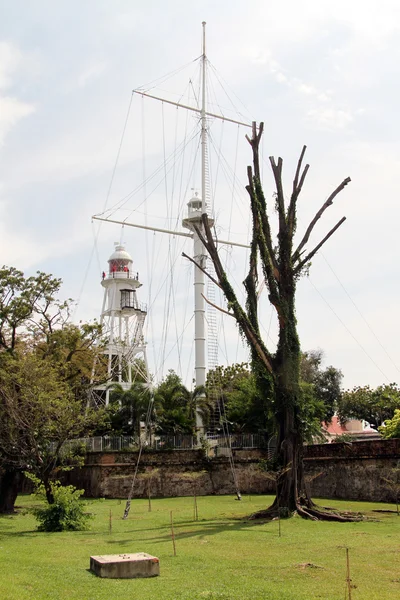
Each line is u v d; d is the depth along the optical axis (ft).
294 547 51.93
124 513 85.20
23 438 80.43
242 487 134.41
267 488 135.85
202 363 162.91
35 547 53.78
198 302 165.48
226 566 42.73
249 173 83.41
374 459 103.65
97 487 124.67
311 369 208.44
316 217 82.28
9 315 112.98
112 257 196.65
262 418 148.87
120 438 133.49
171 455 133.08
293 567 41.81
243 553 48.96
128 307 187.62
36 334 124.77
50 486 75.56
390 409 199.00
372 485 103.09
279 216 83.71
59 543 56.95
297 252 83.82
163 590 34.35
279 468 79.61
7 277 114.52
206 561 44.98
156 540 58.49
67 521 69.41
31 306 117.29
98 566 39.06
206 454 135.44
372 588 35.24
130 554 42.63
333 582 36.83
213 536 60.49
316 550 49.88
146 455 130.31
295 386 81.30
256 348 82.33
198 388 147.33
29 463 80.23
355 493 106.42
